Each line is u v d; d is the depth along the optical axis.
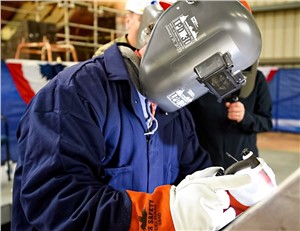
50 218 0.43
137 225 0.40
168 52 0.48
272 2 6.49
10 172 2.09
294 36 6.42
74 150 0.47
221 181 0.40
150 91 0.52
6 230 1.72
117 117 0.55
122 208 0.41
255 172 0.41
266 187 0.40
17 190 0.54
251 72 1.12
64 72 0.56
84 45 3.53
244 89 1.18
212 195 0.38
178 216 0.39
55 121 0.48
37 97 0.53
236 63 0.47
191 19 0.47
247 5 0.59
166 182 0.64
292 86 5.52
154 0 0.64
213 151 1.28
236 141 1.27
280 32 6.55
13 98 2.37
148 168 0.59
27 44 3.06
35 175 0.46
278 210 0.32
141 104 0.58
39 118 0.50
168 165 0.64
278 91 5.66
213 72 0.46
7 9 3.80
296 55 6.45
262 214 0.32
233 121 1.26
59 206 0.43
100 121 0.53
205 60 0.46
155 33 0.50
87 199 0.43
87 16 3.57
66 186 0.44
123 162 0.56
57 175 0.45
